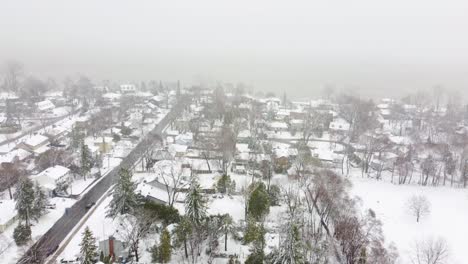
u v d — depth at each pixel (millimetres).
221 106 167625
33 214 78000
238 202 90938
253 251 66688
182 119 160625
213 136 131500
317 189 86688
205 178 104375
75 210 86188
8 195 91812
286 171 111438
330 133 157750
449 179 117688
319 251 66438
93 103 192625
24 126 153000
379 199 101688
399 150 128375
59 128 140625
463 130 156250
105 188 99625
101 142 129375
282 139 152250
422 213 92188
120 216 79438
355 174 119938
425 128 160625
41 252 68000
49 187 92938
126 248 68500
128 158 123250
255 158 111000
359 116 151000
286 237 60625
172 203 82500
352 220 75000
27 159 115812
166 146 128375
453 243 81688
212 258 68625
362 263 65312
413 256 75625
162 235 67500
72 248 70688
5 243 70625
